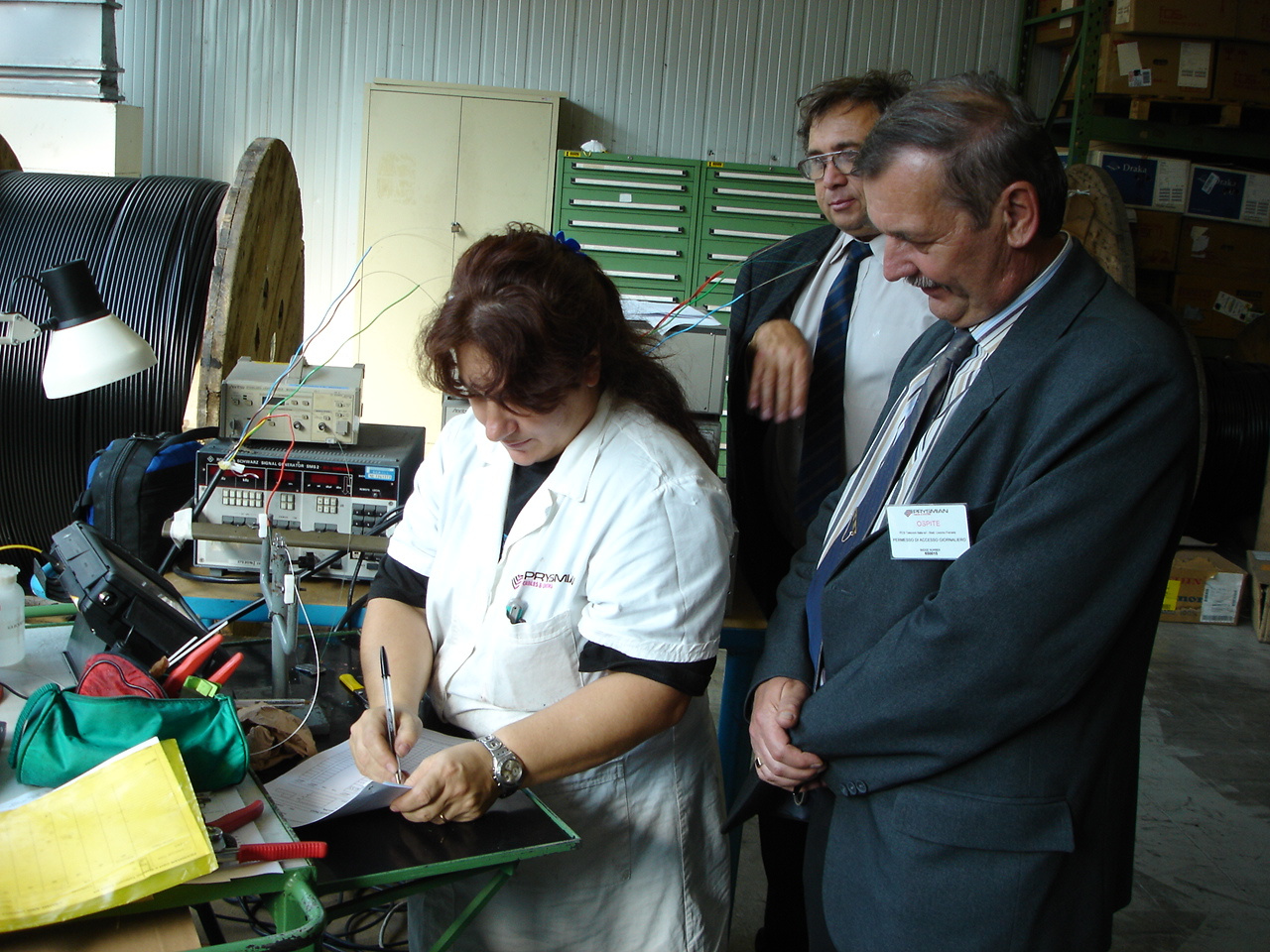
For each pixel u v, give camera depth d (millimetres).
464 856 1079
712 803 1441
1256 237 4801
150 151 5480
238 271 2676
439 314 1138
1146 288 4910
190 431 2037
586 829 1314
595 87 5488
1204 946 2223
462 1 5371
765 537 1942
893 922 1191
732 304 1960
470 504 1379
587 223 5035
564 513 1271
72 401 2738
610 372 1263
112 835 962
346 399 1850
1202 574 4184
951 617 1110
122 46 5375
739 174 4961
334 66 5426
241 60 5406
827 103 1723
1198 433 1123
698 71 5488
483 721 1324
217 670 1471
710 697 3354
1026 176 1070
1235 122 4613
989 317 1189
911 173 1092
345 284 5602
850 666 1223
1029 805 1138
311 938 924
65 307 1617
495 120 5090
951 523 1164
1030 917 1146
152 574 1524
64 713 1090
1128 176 4695
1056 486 1081
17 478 2816
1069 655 1095
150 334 2727
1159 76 4551
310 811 1124
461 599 1354
